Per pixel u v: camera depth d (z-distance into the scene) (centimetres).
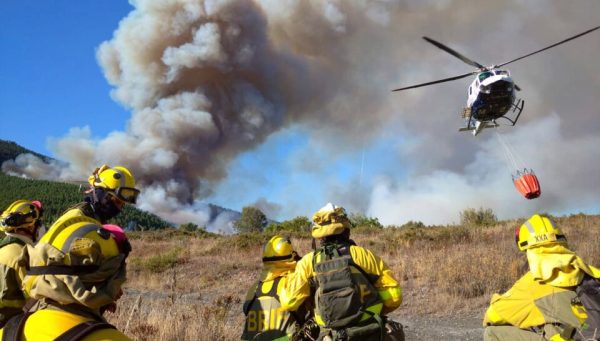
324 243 305
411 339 705
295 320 331
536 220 257
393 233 1881
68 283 194
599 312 227
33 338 194
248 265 1480
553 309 238
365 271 292
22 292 251
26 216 289
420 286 1041
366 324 279
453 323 795
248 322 341
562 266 240
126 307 636
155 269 1478
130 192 242
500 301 258
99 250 203
